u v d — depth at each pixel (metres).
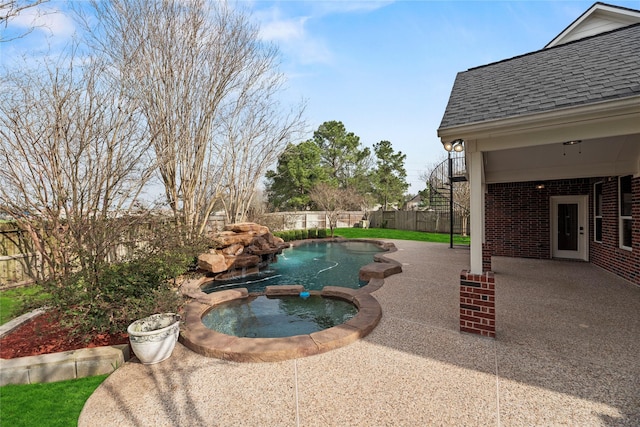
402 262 10.64
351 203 28.27
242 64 12.44
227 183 13.92
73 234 4.98
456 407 2.89
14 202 5.83
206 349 4.07
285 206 30.38
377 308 5.48
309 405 2.97
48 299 4.25
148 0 9.88
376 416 2.79
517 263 9.83
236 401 3.07
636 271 6.91
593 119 3.72
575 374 3.38
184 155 10.81
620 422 2.64
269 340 4.22
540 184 10.49
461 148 4.86
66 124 5.93
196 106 11.41
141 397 3.17
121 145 6.48
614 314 5.15
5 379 3.47
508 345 4.10
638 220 6.82
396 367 3.63
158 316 4.27
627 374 3.35
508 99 4.53
